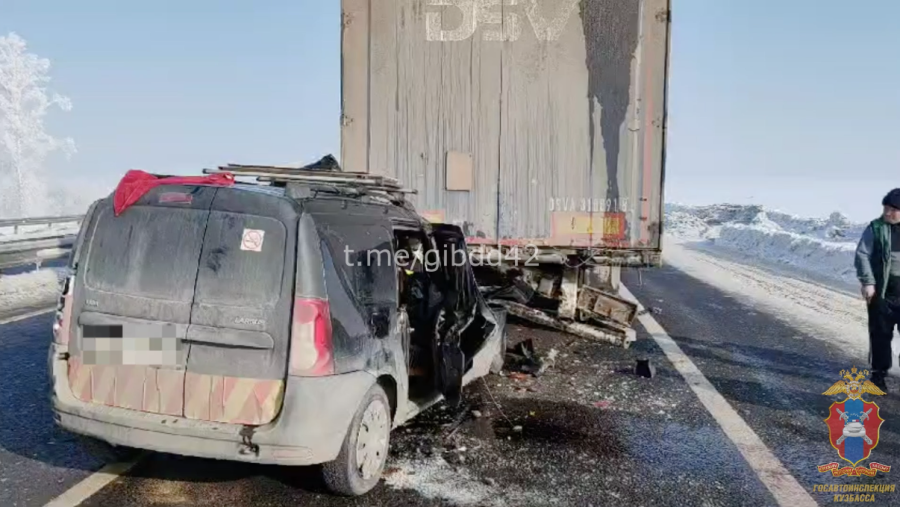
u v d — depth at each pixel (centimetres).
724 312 1023
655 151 661
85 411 332
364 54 668
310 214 336
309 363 317
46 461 391
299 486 367
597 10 654
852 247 1677
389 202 465
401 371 405
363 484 355
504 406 530
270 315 320
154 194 343
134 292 333
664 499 370
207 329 323
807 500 375
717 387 603
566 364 675
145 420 323
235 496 353
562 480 390
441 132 668
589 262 669
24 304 916
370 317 368
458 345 489
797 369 676
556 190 666
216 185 341
